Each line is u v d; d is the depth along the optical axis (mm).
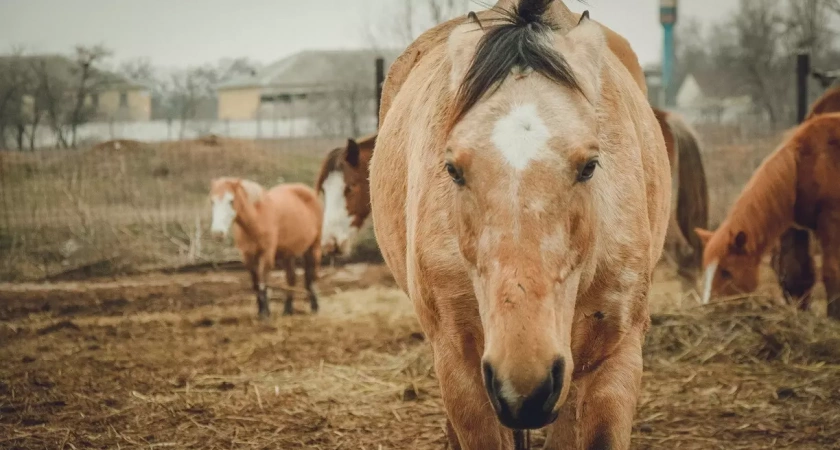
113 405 5398
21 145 26953
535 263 2170
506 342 2105
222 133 40750
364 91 36000
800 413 4691
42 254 12922
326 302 10625
